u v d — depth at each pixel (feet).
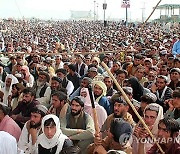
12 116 21.67
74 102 20.15
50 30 182.29
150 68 32.96
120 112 19.34
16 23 262.47
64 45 76.23
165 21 180.96
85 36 126.00
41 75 27.84
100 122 21.47
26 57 43.70
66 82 29.96
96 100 23.63
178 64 34.06
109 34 134.92
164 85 25.43
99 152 16.38
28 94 22.12
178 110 20.47
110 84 26.68
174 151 15.71
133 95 26.58
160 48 50.65
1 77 34.83
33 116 18.65
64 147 16.51
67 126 20.45
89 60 40.16
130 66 35.32
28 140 18.84
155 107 17.98
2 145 13.23
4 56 47.85
